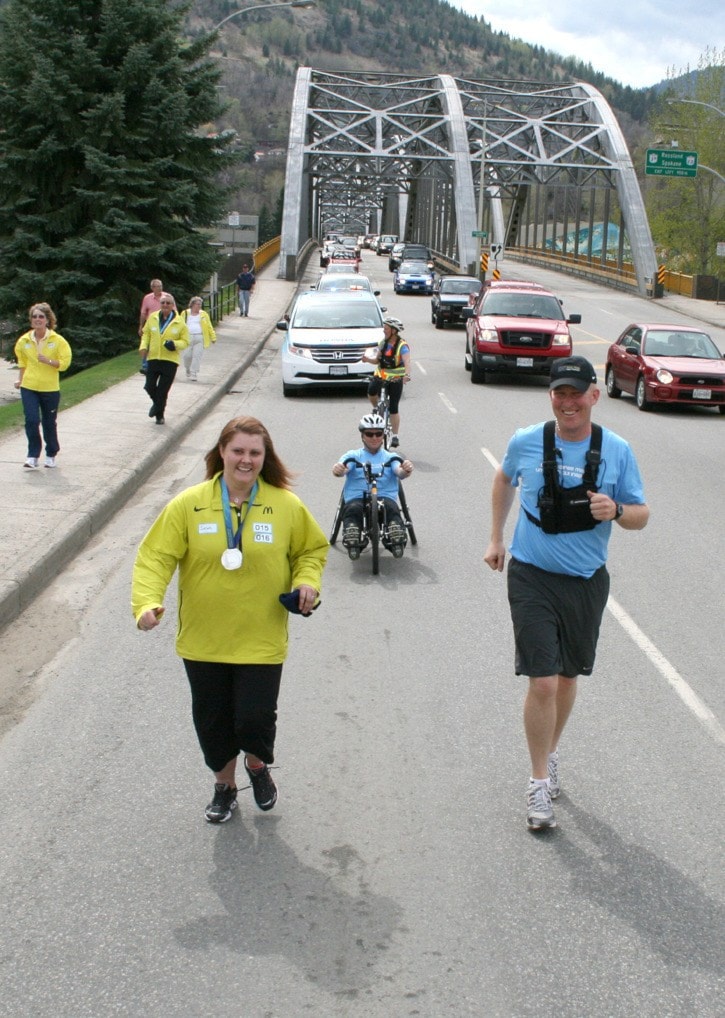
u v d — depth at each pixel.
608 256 80.62
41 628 7.41
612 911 4.04
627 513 4.62
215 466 4.48
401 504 9.59
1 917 3.97
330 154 70.44
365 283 35.56
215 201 30.59
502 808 4.89
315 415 18.52
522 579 4.76
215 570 4.37
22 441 14.03
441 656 6.96
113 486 11.23
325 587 8.56
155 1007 3.46
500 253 60.94
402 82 83.00
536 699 4.63
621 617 7.86
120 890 4.16
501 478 4.95
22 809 4.83
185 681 6.46
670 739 5.69
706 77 66.19
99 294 28.95
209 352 27.09
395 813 4.83
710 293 58.06
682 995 3.54
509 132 79.25
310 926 3.92
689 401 20.00
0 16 28.16
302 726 5.80
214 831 4.66
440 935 3.87
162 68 28.22
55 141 27.56
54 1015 3.42
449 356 29.36
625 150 69.50
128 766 5.30
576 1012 3.46
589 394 4.57
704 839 4.61
